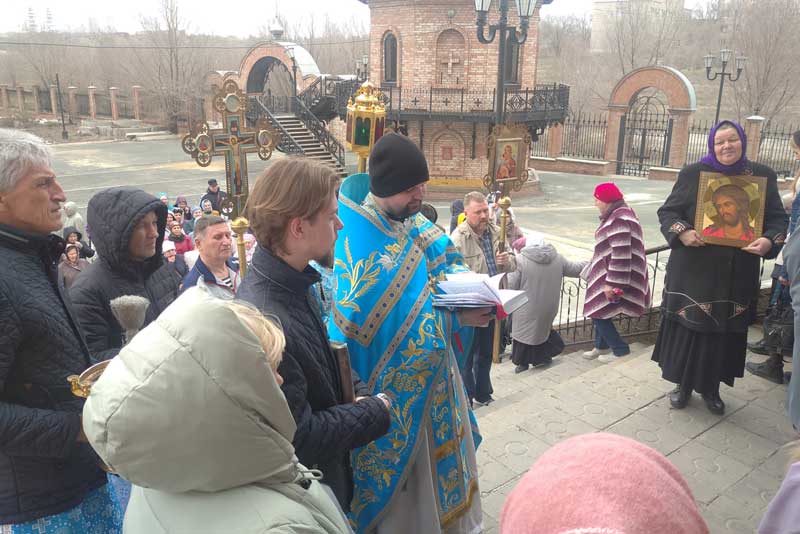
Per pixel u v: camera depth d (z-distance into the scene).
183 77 45.59
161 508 1.10
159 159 32.91
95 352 2.25
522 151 5.48
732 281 3.70
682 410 3.96
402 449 2.18
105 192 2.38
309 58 31.56
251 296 1.67
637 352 5.35
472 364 4.88
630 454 0.86
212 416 1.00
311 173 1.67
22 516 1.72
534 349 5.84
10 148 1.67
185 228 12.52
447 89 22.06
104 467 1.85
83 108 49.38
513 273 5.56
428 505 2.23
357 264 2.18
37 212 1.72
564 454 0.89
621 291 5.64
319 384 1.69
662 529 0.76
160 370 1.00
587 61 56.31
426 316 2.22
